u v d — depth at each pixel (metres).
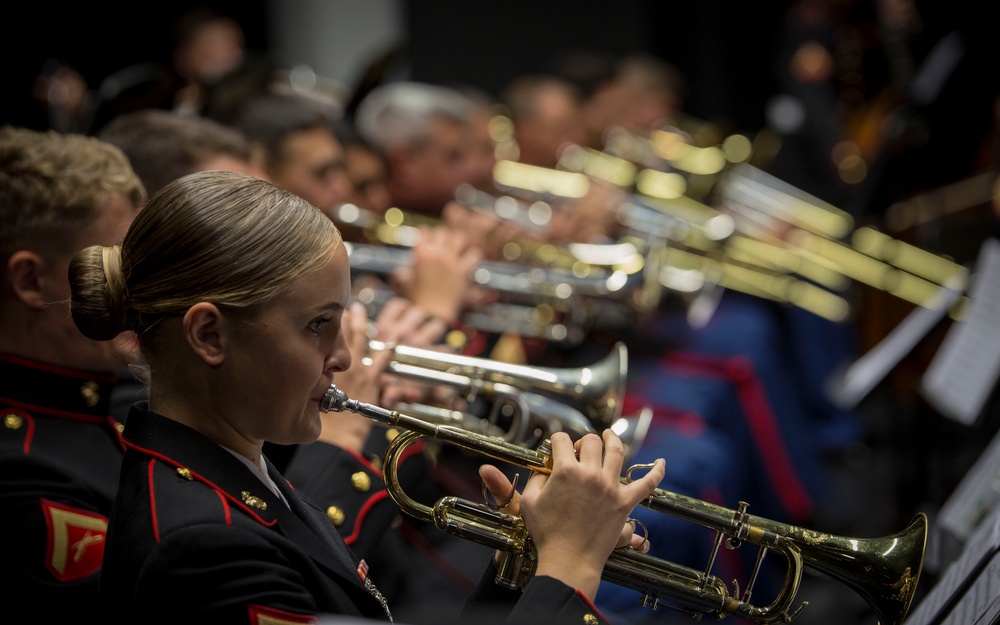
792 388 8.66
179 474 2.37
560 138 9.16
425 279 5.19
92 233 3.22
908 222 8.77
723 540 2.97
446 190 7.18
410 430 2.72
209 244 2.34
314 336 2.42
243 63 6.06
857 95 11.80
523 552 2.70
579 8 13.84
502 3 13.39
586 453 2.59
